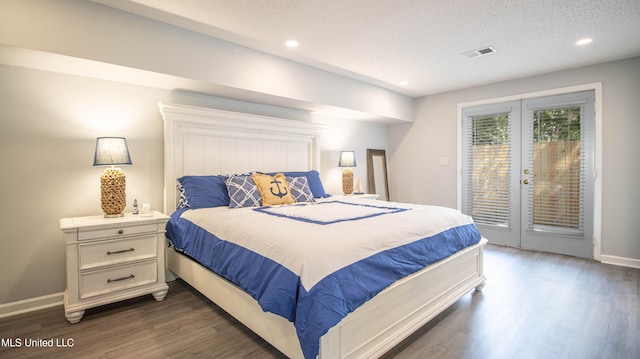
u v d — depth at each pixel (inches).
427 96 196.7
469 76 156.6
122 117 108.6
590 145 141.9
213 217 92.6
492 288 107.2
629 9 90.4
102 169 104.9
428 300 81.3
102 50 87.1
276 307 58.3
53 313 90.3
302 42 113.4
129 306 94.0
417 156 202.7
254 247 71.0
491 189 173.2
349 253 62.5
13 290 90.7
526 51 123.3
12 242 90.7
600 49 121.9
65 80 97.7
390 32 105.3
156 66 96.3
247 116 133.2
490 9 90.5
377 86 173.6
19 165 91.3
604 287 107.9
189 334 78.0
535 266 131.3
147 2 85.7
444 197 191.5
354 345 61.4
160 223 98.3
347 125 189.8
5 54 80.9
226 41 111.9
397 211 100.0
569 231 148.0
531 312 89.3
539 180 156.6
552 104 151.1
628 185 133.2
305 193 132.9
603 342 74.0
